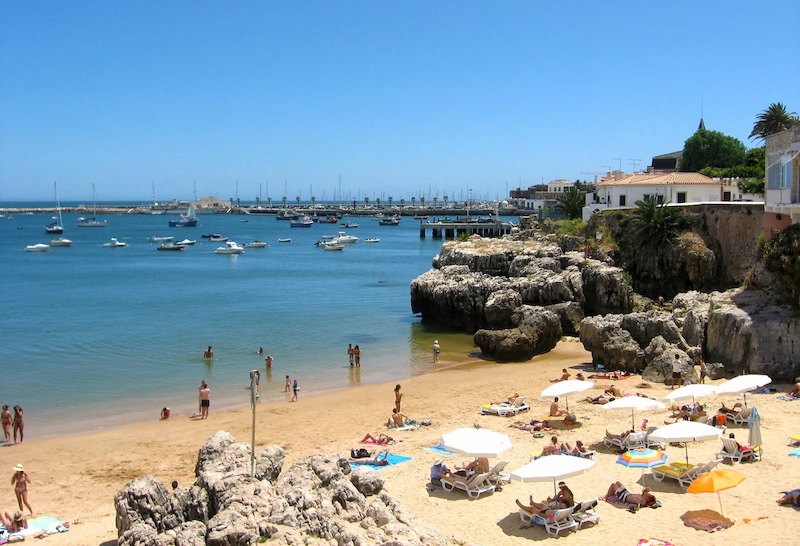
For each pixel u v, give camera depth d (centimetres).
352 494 2142
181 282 12556
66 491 3155
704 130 12381
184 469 3416
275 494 2083
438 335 7138
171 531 1966
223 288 11588
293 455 3459
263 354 6356
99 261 16775
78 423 4306
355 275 13525
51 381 5381
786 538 2234
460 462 3169
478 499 2719
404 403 4522
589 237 7919
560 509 2425
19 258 17475
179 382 5347
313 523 1984
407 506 2666
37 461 3588
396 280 12594
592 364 5344
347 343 6819
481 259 8312
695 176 9275
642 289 7450
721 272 7069
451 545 2250
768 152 5353
